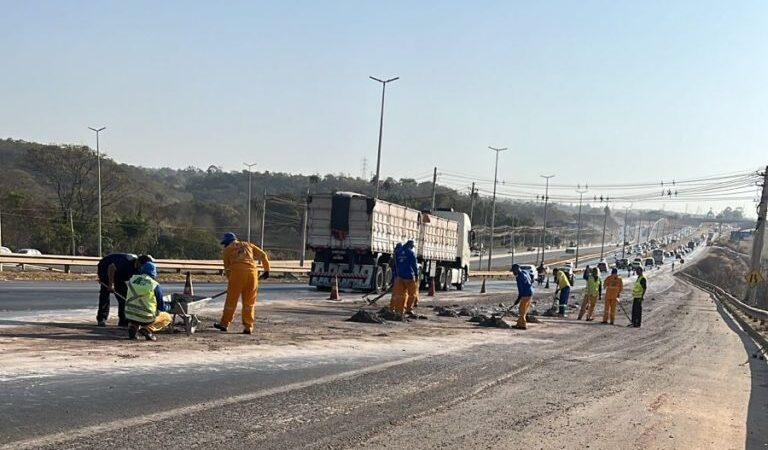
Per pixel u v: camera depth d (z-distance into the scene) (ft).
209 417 23.97
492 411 28.25
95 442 20.30
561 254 427.74
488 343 50.14
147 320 37.70
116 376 28.66
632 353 50.96
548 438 24.73
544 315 84.07
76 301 61.05
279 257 248.11
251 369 32.78
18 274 101.30
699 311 112.37
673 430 27.50
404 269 62.59
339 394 29.27
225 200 367.04
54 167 218.38
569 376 38.14
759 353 58.65
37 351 32.30
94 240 214.28
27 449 19.22
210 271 136.77
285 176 425.28
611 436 25.75
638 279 76.48
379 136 144.15
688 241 627.05
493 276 223.51
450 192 331.16
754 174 150.20
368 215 92.63
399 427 24.71
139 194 266.98
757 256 130.31
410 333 52.42
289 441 21.94
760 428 29.35
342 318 59.36
